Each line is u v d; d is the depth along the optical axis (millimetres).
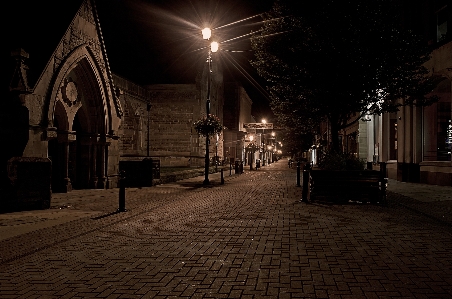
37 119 13883
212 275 5426
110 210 11812
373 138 28938
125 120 33094
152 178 20922
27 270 5816
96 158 18906
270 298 4531
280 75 16578
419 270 5531
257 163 47500
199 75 37375
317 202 13008
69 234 8312
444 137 19312
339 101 15445
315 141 54156
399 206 11883
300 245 7059
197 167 36656
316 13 14719
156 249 6965
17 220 10039
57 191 17062
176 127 37062
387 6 14758
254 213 10844
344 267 5703
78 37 16688
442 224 8922
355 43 14383
